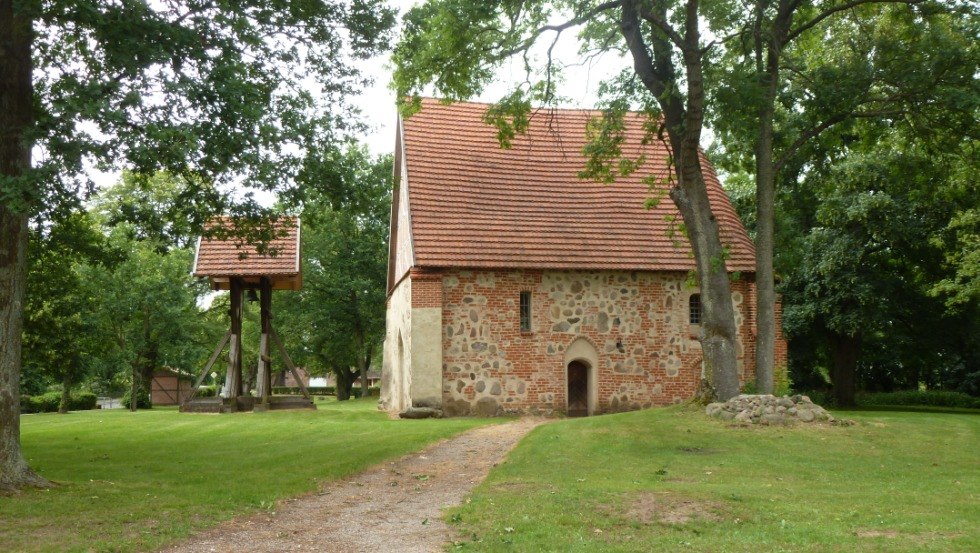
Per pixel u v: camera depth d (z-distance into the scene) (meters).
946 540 7.76
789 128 20.14
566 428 17.41
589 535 8.27
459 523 8.98
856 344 31.38
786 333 30.41
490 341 23.92
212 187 13.80
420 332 23.19
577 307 24.64
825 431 16.08
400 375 27.44
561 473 12.45
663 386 24.91
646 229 25.78
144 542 7.93
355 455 14.84
